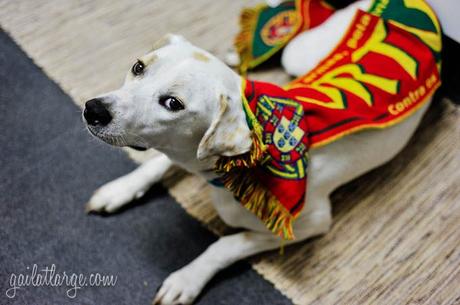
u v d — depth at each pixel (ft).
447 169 4.63
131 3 5.90
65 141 4.73
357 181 4.60
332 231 4.32
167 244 4.21
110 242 4.19
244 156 3.16
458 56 4.82
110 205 4.23
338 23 4.77
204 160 3.32
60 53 5.38
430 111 4.99
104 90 5.10
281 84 5.28
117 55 5.40
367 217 4.39
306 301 3.96
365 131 3.84
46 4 5.82
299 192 3.40
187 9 5.87
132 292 3.95
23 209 4.29
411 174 4.63
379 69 3.88
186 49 3.10
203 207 4.42
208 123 3.08
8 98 4.99
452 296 3.93
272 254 4.21
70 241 4.16
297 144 3.35
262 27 5.29
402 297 3.95
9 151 4.62
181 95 2.95
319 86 3.85
